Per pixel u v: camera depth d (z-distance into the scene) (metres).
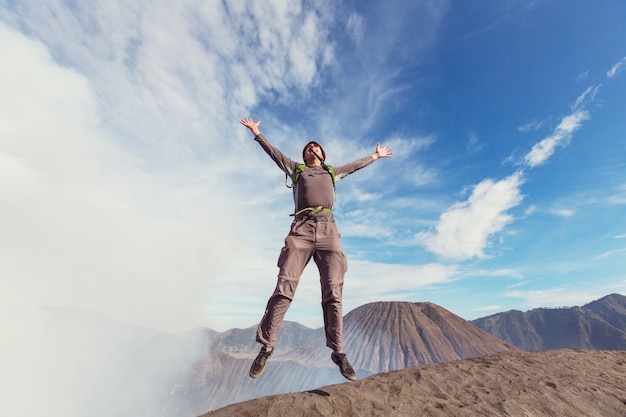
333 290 3.39
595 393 4.68
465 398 4.36
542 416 4.01
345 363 3.29
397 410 3.81
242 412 3.55
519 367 5.72
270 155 4.01
